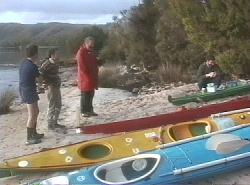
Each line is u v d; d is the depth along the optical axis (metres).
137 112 12.48
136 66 30.48
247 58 16.02
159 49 25.95
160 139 7.86
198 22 17.03
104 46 41.12
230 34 16.12
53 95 10.40
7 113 15.30
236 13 15.67
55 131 10.50
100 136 9.83
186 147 6.92
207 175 6.51
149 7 29.81
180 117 10.20
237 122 8.27
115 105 14.13
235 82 13.60
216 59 16.56
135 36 30.31
